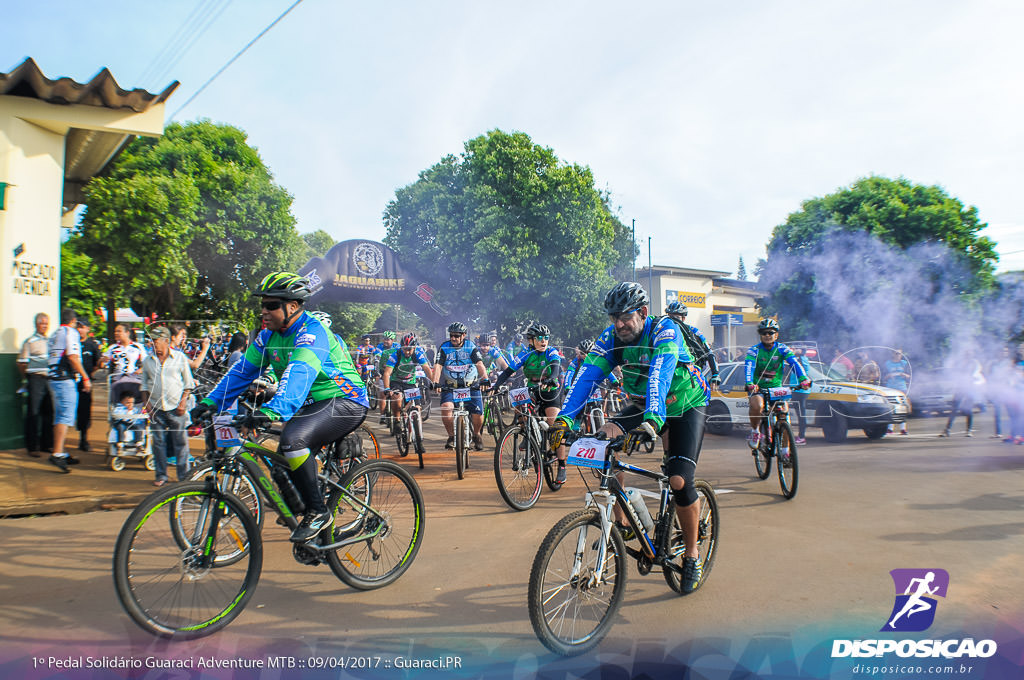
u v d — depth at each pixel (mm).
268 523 5141
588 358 3543
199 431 3479
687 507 3396
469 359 7816
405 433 8312
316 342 3441
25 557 4191
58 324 7926
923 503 5621
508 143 22766
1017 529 4785
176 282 15492
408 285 21062
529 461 5746
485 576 3910
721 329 30594
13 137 7363
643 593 3604
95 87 7301
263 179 19344
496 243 21297
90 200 13617
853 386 9820
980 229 17469
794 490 5750
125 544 2891
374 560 3797
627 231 28953
